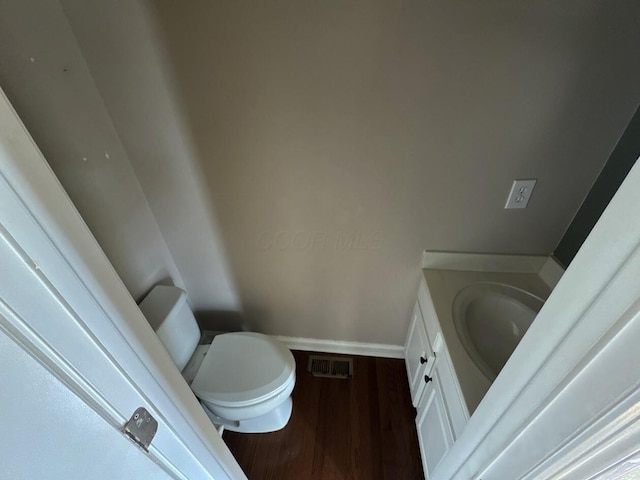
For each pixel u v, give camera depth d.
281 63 1.01
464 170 1.20
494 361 1.15
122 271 1.18
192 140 1.17
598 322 0.34
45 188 0.34
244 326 1.83
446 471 0.86
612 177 1.12
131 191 1.21
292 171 1.23
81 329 0.41
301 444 1.50
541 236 1.36
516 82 1.00
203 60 1.01
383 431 1.55
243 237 1.44
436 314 1.24
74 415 0.41
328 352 1.89
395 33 0.94
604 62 0.95
